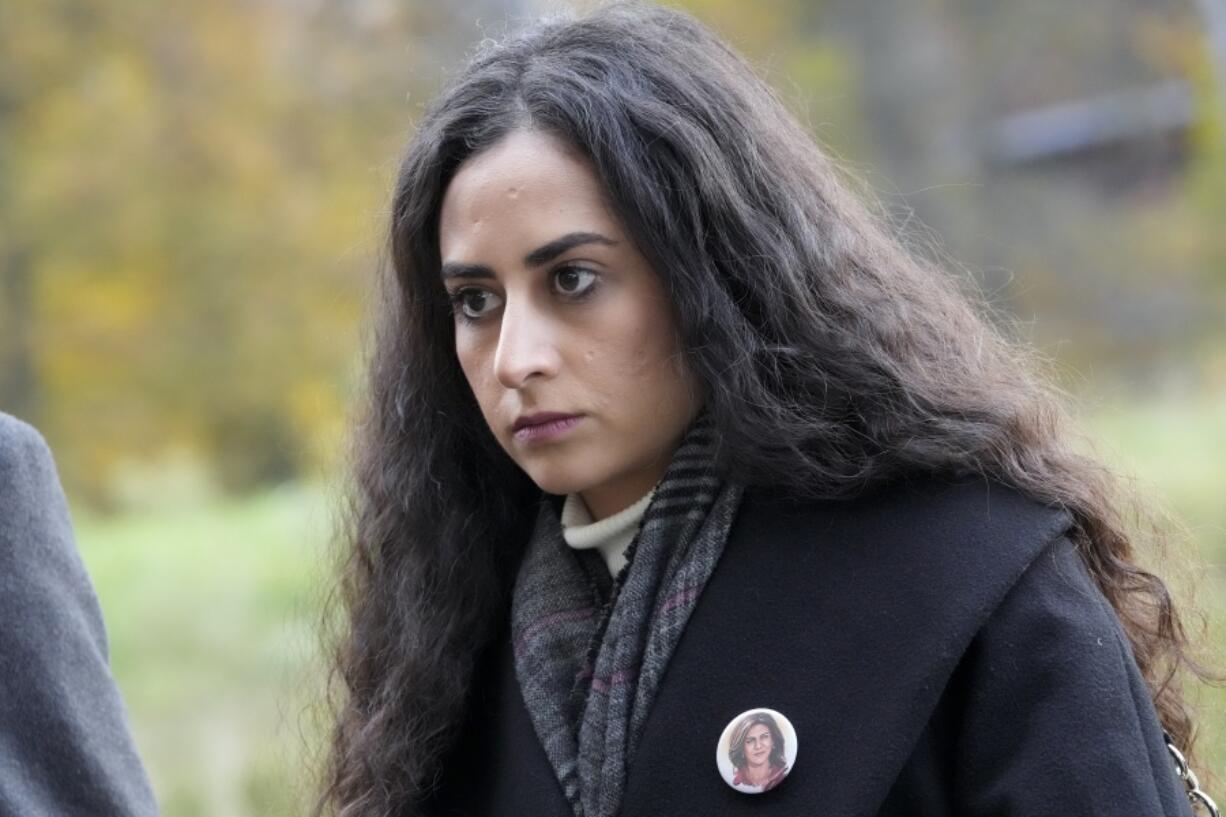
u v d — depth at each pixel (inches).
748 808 254.8
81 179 2396.7
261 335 2407.7
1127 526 291.3
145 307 2426.2
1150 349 2851.9
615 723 265.4
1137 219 3117.6
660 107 268.7
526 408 264.7
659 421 270.2
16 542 272.4
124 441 2404.0
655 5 289.3
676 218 266.8
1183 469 1018.1
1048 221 3090.6
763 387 266.5
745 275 270.5
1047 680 252.5
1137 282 2960.1
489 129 268.4
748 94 282.7
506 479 303.3
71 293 2412.6
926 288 290.7
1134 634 285.7
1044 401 287.1
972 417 270.2
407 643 297.1
